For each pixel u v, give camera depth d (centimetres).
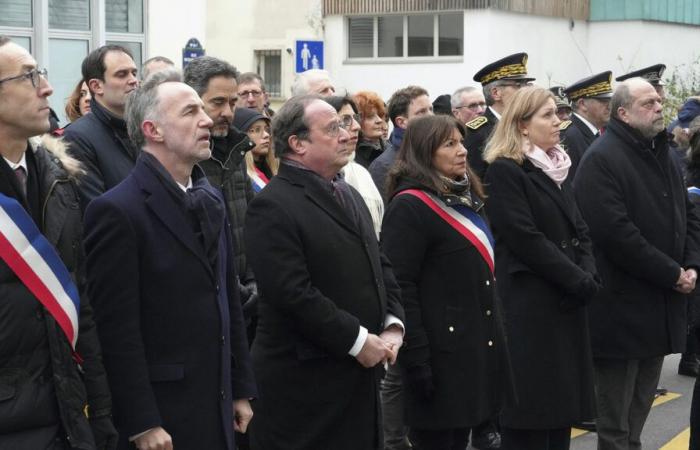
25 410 432
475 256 643
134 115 518
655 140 801
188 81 673
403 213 638
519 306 702
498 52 2839
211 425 510
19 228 437
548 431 718
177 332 503
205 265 511
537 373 695
